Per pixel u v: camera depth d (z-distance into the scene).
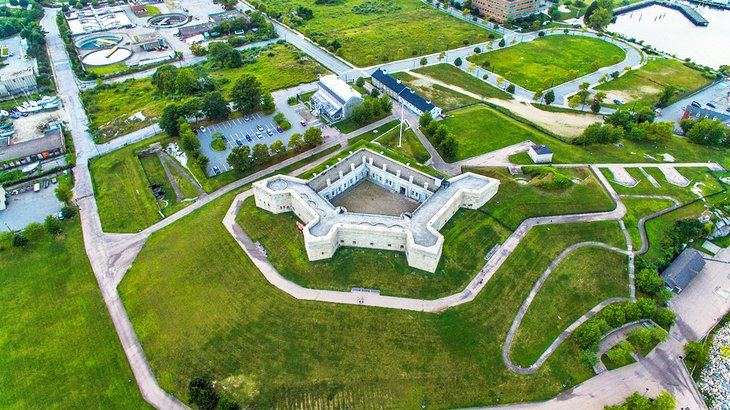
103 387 90.69
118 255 120.25
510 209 129.88
